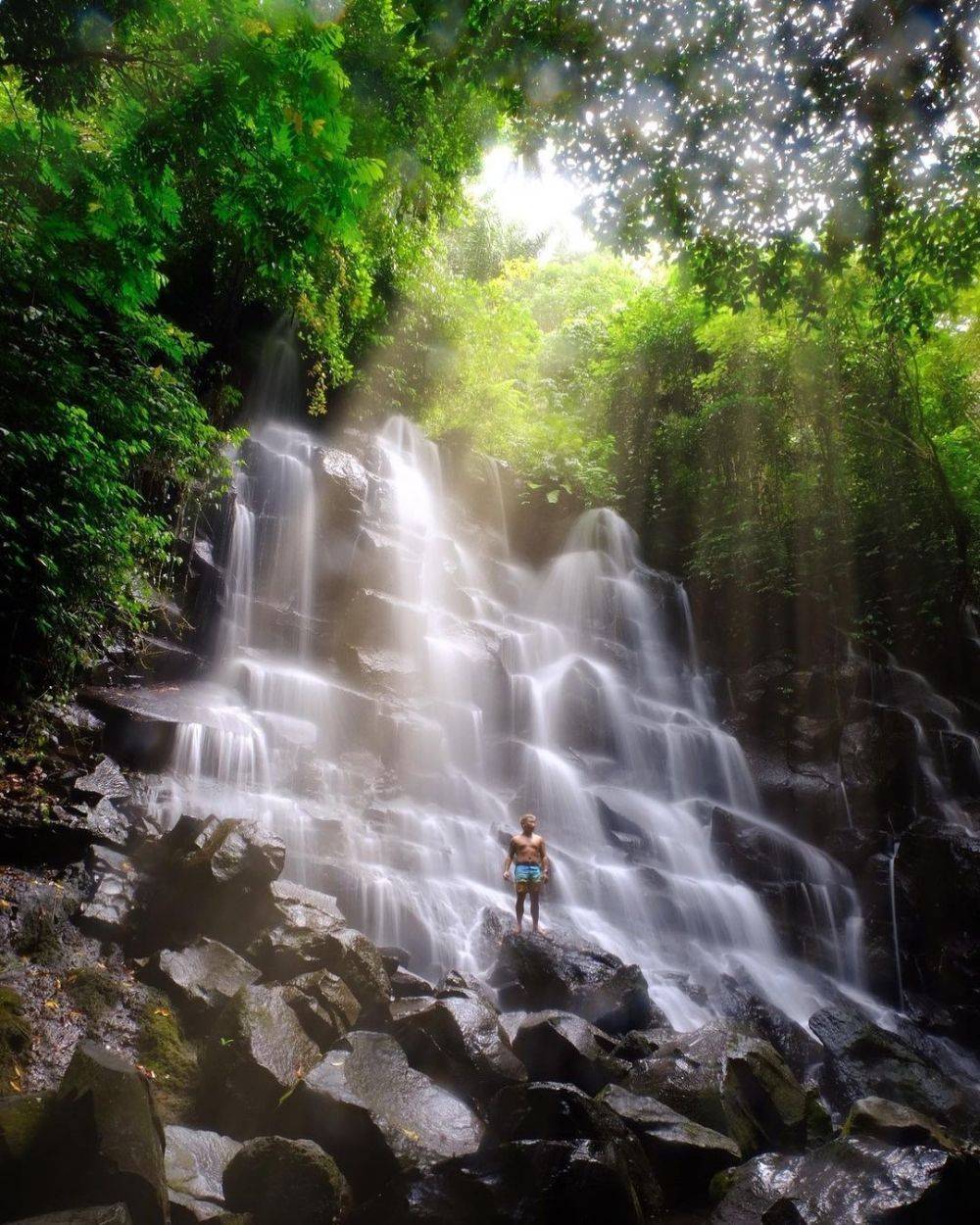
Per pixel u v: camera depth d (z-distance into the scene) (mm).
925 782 14008
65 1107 3932
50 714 8961
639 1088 6043
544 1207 4297
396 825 10328
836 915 11938
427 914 8766
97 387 8680
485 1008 6355
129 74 5012
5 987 5305
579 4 7102
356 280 16484
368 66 11922
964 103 6957
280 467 14727
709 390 22328
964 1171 4531
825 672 16062
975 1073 9312
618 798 13555
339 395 18953
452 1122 5141
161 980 6020
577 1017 6750
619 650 17344
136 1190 3748
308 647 13500
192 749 9867
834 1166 4742
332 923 6953
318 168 4957
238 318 16547
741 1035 6703
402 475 18125
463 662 14055
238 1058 5219
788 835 13352
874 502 18562
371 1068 5410
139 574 10664
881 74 6926
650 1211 4898
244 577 13719
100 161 5199
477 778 12992
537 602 18422
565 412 24719
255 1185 4281
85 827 7289
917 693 16141
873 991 10898
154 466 11188
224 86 4645
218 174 5211
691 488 21531
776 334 18828
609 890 10812
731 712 16781
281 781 10422
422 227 18188
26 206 5832
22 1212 3695
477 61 7660
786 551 18719
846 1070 7484
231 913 6820
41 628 8297
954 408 18922
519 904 8914
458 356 20016
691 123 7523
